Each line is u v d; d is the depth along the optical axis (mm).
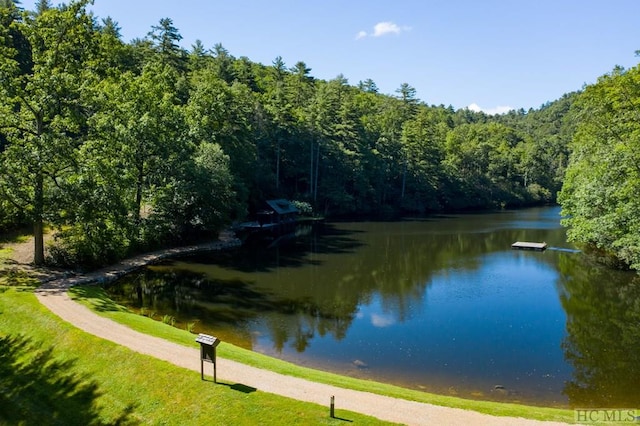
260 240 52500
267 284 33000
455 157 110000
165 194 39781
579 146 50219
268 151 76438
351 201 84938
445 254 46281
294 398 13836
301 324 25031
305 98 96938
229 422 12820
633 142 31297
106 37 33906
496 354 21594
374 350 21797
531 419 13242
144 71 45344
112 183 30531
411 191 99500
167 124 40656
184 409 13648
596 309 28656
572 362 20750
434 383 18500
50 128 27391
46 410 14461
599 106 36469
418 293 31859
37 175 26266
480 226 69688
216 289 30906
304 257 43156
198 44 100375
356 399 14047
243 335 22984
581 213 41625
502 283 34906
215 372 14633
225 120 59562
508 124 196625
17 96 25422
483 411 13664
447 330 24703
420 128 100938
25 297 22062
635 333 24531
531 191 117188
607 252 45312
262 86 108188
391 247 49938
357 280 35000
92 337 17750
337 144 84312
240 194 56938
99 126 30031
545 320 26594
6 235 35062
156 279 32500
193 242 44906
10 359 17297
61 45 27031
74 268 29500
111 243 31531
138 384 14961
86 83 28141
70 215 27219
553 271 38906
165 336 18562
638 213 31234
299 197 78000
